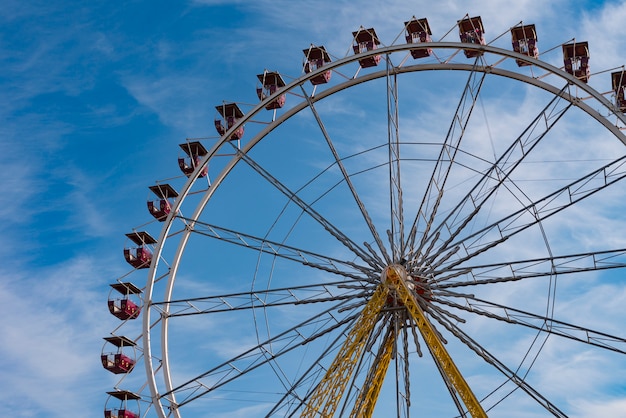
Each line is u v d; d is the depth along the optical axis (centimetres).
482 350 4534
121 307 5803
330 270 4875
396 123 4994
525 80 4956
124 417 5684
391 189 4884
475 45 5028
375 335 4706
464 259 4734
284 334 4831
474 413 4278
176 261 5156
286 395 4700
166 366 4956
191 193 5272
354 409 4644
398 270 4662
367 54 5169
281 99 5678
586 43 5134
